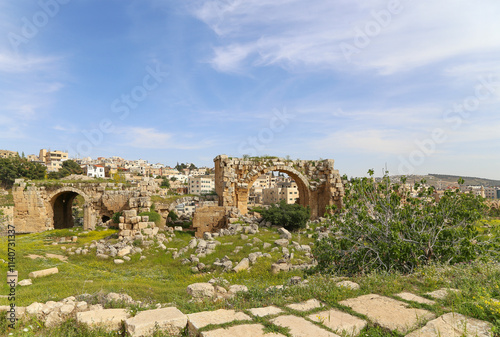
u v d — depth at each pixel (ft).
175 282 52.85
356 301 24.39
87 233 101.04
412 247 38.22
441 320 19.38
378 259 40.29
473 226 40.91
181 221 120.37
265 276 55.31
